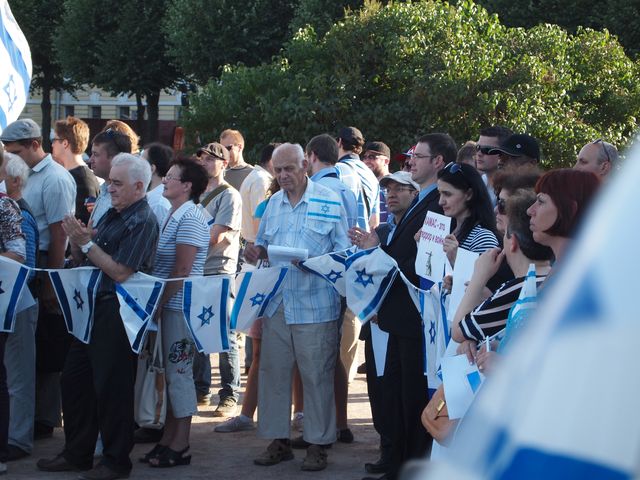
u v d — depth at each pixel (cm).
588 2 2338
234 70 2020
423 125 1766
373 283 494
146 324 516
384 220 865
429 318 454
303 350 549
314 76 1856
